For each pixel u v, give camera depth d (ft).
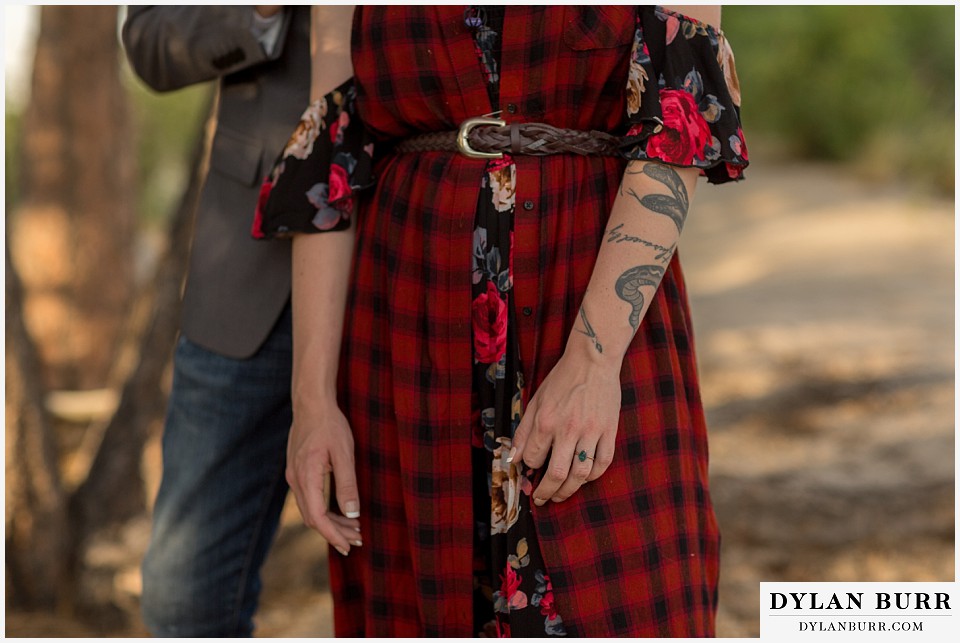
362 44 4.32
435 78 4.15
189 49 5.36
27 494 9.16
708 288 20.67
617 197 4.06
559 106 4.08
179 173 42.50
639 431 4.05
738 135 4.05
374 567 4.45
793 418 12.91
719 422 12.98
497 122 4.10
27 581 9.21
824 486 10.73
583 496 4.03
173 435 5.62
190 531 5.52
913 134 31.04
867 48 33.65
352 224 4.62
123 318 17.53
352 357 4.46
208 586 5.58
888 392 13.34
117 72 17.60
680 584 4.10
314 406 4.43
